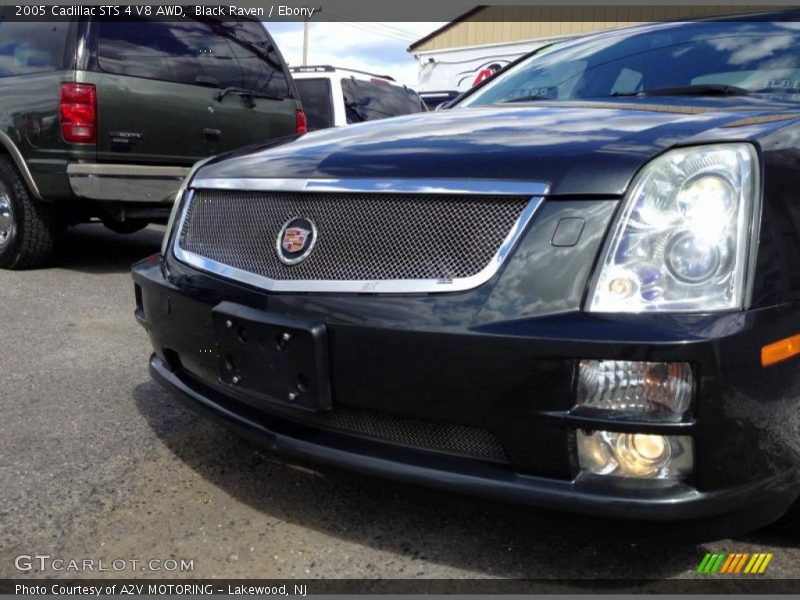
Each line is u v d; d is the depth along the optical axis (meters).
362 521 2.18
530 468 1.68
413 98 9.23
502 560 1.99
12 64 5.08
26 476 2.41
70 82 4.71
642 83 2.99
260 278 2.04
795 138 1.85
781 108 2.24
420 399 1.75
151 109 5.04
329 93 7.96
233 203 2.26
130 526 2.14
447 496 1.77
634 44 3.24
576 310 1.63
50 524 2.14
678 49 3.09
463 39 16.61
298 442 1.95
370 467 1.83
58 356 3.58
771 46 2.92
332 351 1.86
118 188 4.88
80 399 3.07
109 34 4.88
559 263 1.67
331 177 2.02
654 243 1.64
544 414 1.63
